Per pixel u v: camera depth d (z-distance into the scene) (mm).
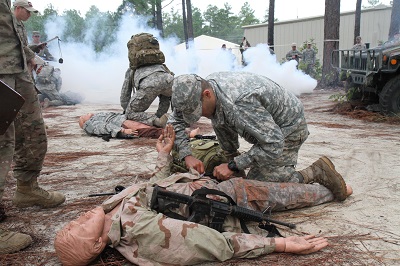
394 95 7969
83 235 2449
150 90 6211
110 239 2551
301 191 3213
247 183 3008
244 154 3006
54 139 6379
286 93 3160
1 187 2746
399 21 14469
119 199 2715
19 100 2320
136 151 5457
